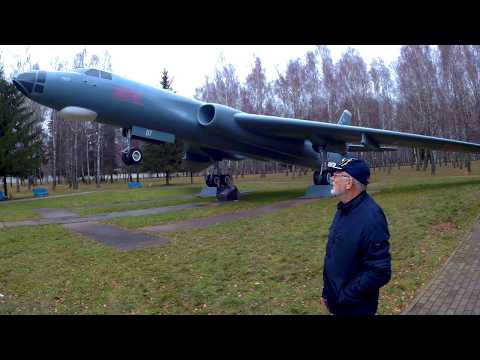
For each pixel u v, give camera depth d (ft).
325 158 56.49
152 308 15.08
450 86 125.18
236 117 48.85
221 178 67.05
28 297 17.33
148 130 44.32
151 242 27.37
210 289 16.71
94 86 38.14
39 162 87.30
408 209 32.55
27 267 22.31
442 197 37.65
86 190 104.32
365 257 7.07
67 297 17.02
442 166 134.82
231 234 28.35
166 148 118.01
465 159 124.06
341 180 7.66
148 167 119.65
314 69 142.82
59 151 152.97
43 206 60.80
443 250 20.49
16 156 79.61
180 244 26.03
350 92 139.95
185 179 169.99
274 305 14.34
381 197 43.32
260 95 144.05
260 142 53.36
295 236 25.68
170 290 17.07
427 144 53.72
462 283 15.21
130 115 41.45
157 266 20.86
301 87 139.95
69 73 37.01
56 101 36.65
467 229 25.39
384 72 152.46
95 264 22.11
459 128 121.08
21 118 84.28
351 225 7.33
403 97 140.05
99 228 35.55
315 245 22.84
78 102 37.58
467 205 32.48
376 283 6.86
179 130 46.14
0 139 78.33
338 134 51.26
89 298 16.74
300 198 52.95
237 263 20.35
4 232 34.81
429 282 15.61
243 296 15.60
